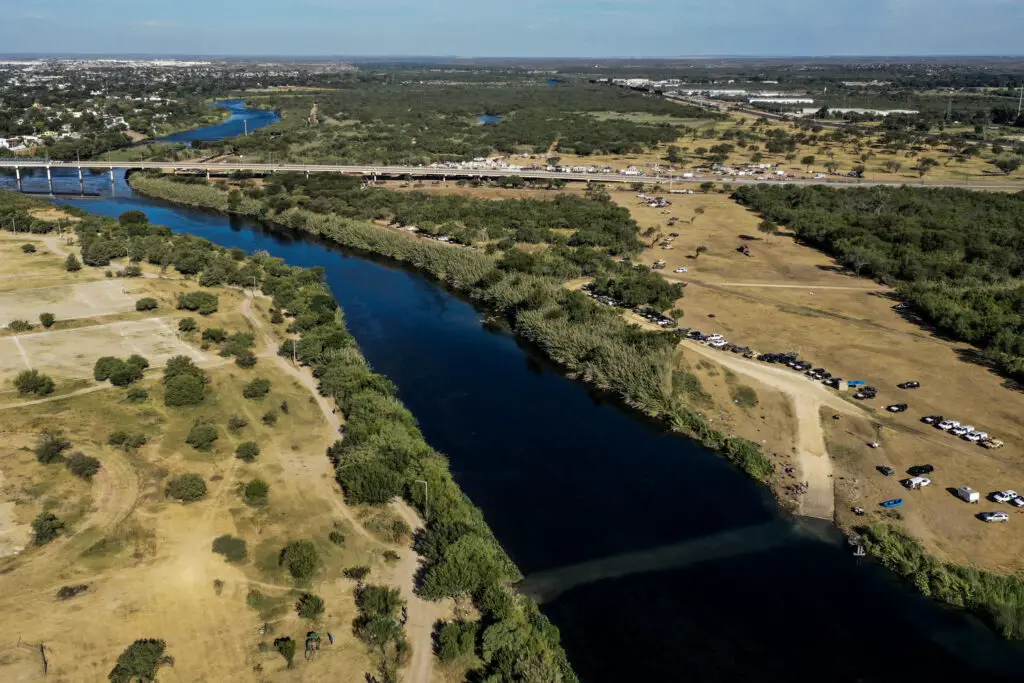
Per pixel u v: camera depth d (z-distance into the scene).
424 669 75.69
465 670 75.94
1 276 194.88
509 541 101.12
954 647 84.56
